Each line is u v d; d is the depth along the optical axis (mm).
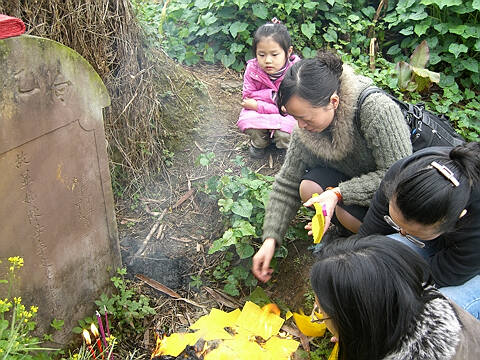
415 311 1362
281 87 2219
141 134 3316
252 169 3514
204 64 4316
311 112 2203
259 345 2438
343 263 1381
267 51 3369
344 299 1355
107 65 3066
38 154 2016
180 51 4168
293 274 2852
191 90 3805
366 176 2404
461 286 2148
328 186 2615
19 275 2059
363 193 2396
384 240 1446
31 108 1935
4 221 1941
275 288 2830
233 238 2707
